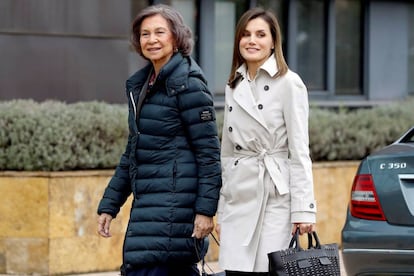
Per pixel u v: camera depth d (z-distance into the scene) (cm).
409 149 772
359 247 769
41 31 1315
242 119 706
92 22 1353
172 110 695
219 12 1559
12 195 1087
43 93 1319
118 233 1121
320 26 1677
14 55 1297
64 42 1334
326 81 1680
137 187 702
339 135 1316
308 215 681
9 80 1294
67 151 1102
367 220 773
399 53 1759
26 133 1096
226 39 1568
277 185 690
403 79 1764
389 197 761
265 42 702
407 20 1767
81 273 1098
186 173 696
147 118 698
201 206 692
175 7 1513
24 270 1084
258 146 702
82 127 1115
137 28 722
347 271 786
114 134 1138
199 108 695
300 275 658
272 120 698
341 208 1284
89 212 1099
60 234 1084
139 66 1458
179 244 694
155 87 698
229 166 718
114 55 1373
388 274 754
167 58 714
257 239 693
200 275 752
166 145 699
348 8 1708
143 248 695
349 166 1291
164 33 706
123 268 717
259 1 1603
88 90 1353
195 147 698
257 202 696
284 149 703
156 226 693
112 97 1373
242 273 709
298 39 1652
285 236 694
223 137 726
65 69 1334
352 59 1717
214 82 1551
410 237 740
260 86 707
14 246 1088
